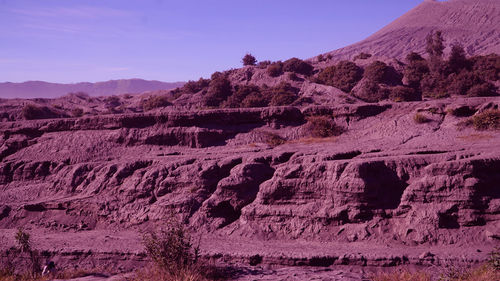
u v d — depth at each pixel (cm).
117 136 4938
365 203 2883
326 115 4806
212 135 4738
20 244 2927
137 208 3694
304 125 4738
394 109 4597
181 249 1447
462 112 4094
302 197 3138
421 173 2980
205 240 3034
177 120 4888
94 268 2756
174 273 1368
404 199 2809
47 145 5116
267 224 3120
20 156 5075
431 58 10144
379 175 3023
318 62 13862
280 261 2558
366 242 2734
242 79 12331
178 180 3738
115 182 4053
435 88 9475
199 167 3797
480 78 8906
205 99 10912
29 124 5425
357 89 10012
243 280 1367
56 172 4709
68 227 3722
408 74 10150
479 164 2709
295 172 3222
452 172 2728
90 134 5100
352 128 4562
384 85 9888
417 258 2331
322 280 1370
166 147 4784
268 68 11969
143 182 3850
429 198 2736
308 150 3825
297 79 11362
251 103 9681
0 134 5484
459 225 2614
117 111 11256
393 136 4053
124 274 1520
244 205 3378
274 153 3816
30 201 4297
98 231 3575
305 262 2509
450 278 1381
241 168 3541
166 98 12419
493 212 2573
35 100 13038
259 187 3378
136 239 3183
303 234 2955
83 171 4422
